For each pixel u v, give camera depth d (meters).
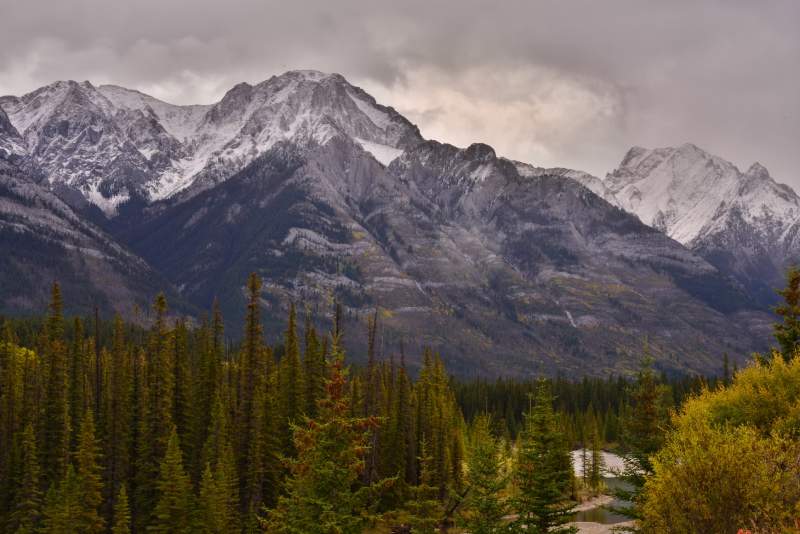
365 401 91.44
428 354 136.88
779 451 31.69
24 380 93.94
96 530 75.19
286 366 94.06
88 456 76.56
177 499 71.31
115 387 89.06
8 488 80.19
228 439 86.44
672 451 33.88
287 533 38.97
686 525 30.34
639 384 50.53
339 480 37.25
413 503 56.84
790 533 27.61
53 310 103.94
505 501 47.38
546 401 50.84
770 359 48.62
